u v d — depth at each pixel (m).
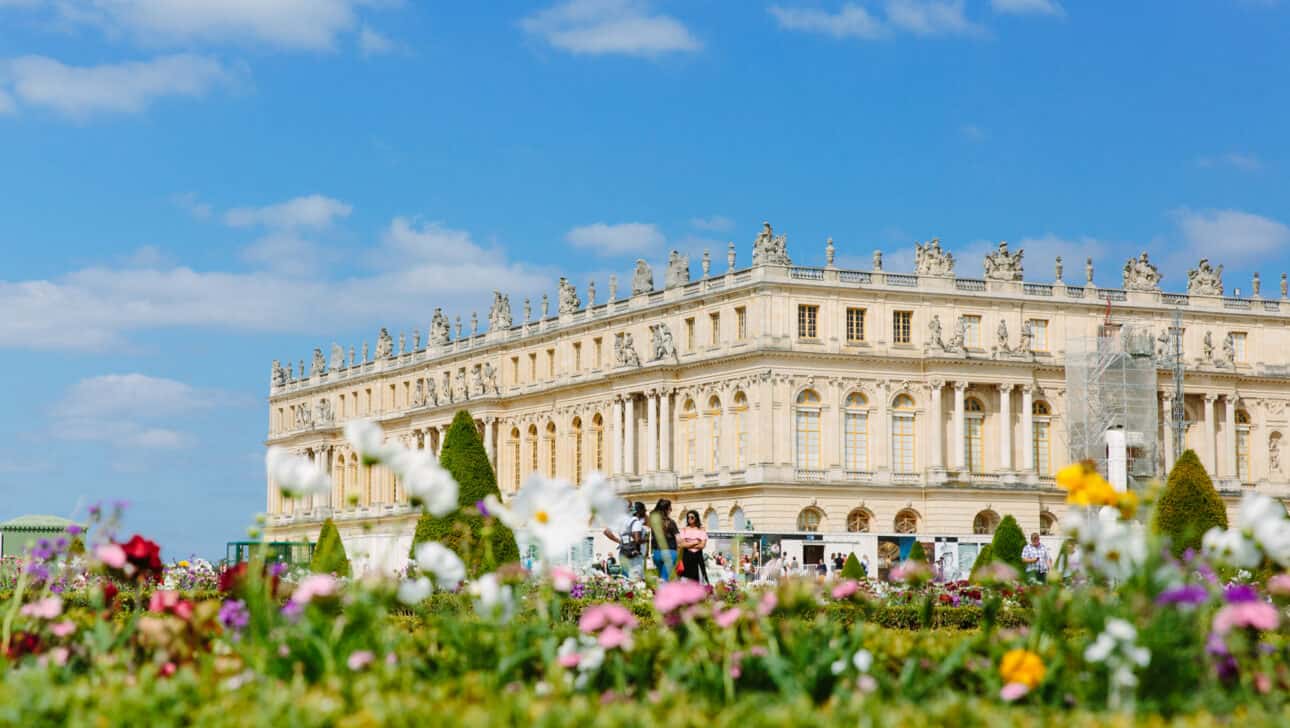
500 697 18.19
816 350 134.12
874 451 135.88
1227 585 31.28
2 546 77.31
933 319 137.50
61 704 17.41
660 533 34.41
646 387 143.25
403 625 36.31
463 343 176.38
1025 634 24.47
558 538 21.30
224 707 17.44
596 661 20.14
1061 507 140.12
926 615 28.73
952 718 17.11
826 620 25.98
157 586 59.50
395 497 184.50
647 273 147.50
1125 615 19.72
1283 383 150.12
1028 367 139.12
